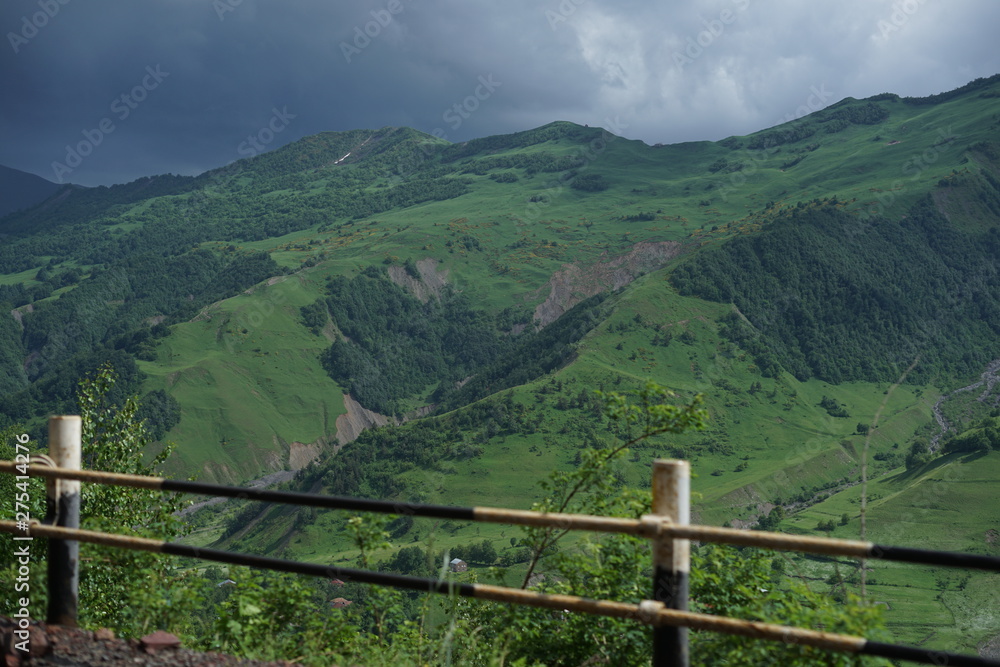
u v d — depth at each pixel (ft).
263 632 15.26
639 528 10.08
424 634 15.98
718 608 15.07
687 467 10.38
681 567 10.20
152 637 12.01
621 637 15.31
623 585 16.07
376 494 527.40
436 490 515.09
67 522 13.16
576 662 15.74
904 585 299.79
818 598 13.35
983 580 294.05
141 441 35.45
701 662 12.72
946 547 336.90
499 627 17.21
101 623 17.08
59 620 12.95
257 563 11.94
